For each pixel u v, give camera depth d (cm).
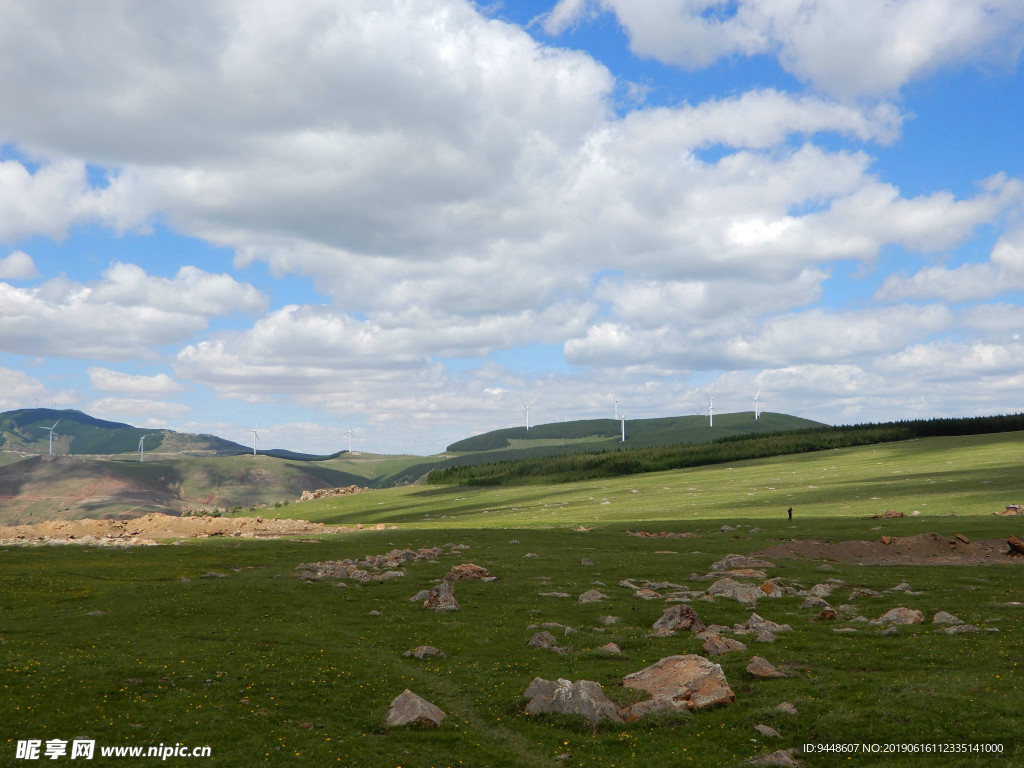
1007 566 7625
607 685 3988
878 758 2962
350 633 5447
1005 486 13462
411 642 5147
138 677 4128
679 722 3456
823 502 14238
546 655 4688
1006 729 3080
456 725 3525
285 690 3997
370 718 3619
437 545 11112
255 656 4656
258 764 3044
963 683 3622
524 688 3991
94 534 15625
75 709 3584
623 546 10269
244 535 14725
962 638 4606
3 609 6300
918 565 7988
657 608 6031
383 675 4334
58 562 9312
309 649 4909
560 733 3409
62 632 5428
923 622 5166
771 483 18862
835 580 7025
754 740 3184
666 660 4109
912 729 3159
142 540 12406
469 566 8138
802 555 8931
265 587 7431
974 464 17975
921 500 12950
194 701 3769
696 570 8081
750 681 3956
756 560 8338
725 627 5184
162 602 6606
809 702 3538
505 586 7350
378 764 3070
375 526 16562
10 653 4634
